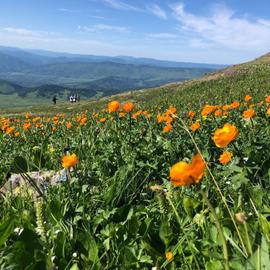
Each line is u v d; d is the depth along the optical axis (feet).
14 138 9.87
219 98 29.14
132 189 4.00
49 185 4.24
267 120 6.70
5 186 4.87
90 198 3.74
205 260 2.47
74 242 2.74
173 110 6.77
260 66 59.62
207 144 4.64
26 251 2.40
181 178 1.57
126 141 5.92
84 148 6.20
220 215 2.60
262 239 1.88
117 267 2.55
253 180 3.68
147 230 2.88
